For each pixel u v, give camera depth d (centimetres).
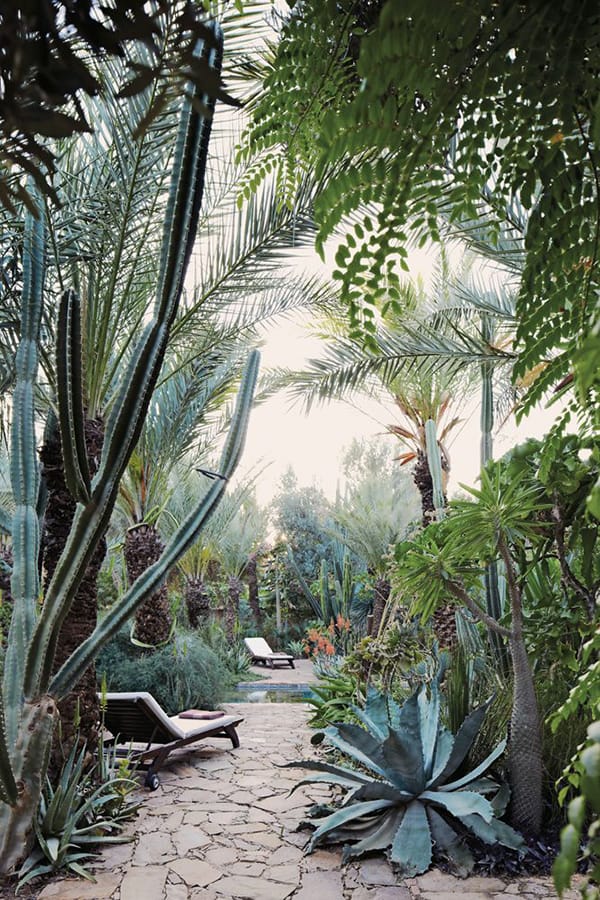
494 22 51
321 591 1480
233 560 1552
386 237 58
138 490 769
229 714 787
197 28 36
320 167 54
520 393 385
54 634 292
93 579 426
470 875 333
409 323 526
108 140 337
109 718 518
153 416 723
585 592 324
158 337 279
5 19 32
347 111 49
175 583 1366
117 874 340
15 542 323
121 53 36
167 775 535
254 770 548
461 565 391
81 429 273
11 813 280
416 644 589
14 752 286
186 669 753
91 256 394
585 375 35
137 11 34
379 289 60
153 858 362
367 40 46
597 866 35
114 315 467
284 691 1073
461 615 484
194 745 638
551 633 369
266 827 412
